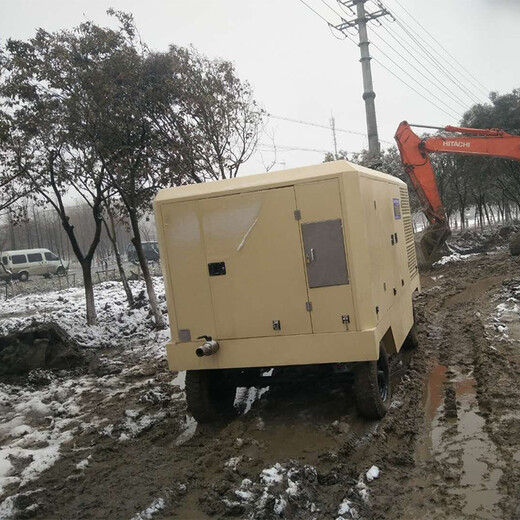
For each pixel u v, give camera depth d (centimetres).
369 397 542
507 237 2706
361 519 375
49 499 460
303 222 530
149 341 1155
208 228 560
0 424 693
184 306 573
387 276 632
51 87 1102
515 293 1141
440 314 1105
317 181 525
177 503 431
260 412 623
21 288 2889
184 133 1212
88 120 1095
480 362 703
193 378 595
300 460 484
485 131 1734
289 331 541
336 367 627
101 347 1150
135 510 427
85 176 1252
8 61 1073
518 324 896
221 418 626
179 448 553
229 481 453
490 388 605
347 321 524
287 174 543
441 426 535
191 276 568
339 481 434
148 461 524
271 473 435
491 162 2941
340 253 522
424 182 1841
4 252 3450
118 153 1162
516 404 555
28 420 704
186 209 567
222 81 1284
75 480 496
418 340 863
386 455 474
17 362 940
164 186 1244
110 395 786
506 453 454
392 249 681
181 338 577
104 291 2247
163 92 1156
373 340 514
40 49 1102
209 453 520
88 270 1327
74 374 939
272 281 542
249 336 554
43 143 1155
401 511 385
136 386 813
